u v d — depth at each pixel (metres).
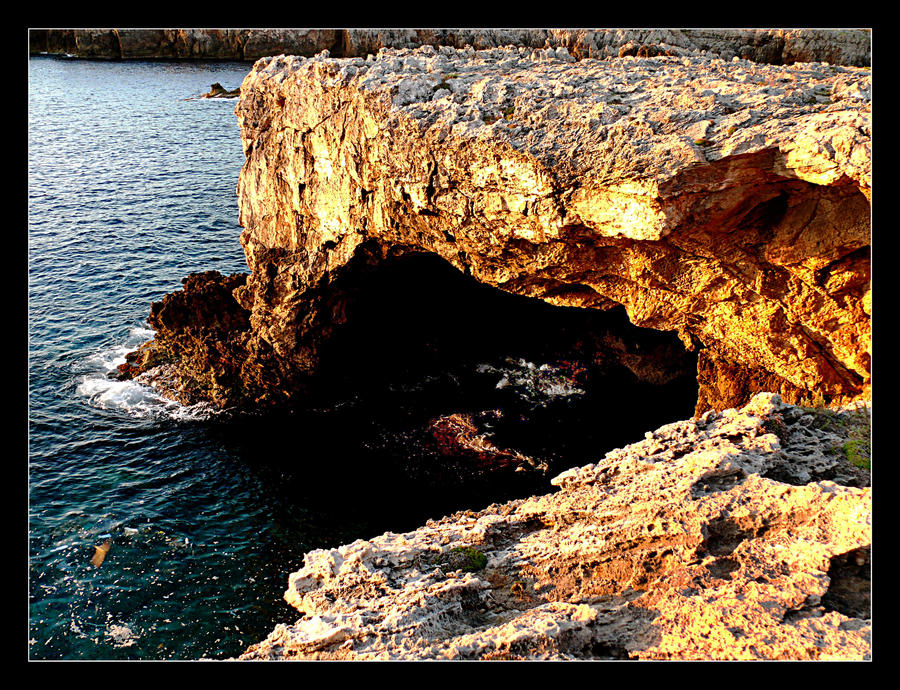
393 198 24.28
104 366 35.34
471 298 36.22
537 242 21.11
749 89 19.91
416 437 31.45
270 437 31.48
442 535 15.84
